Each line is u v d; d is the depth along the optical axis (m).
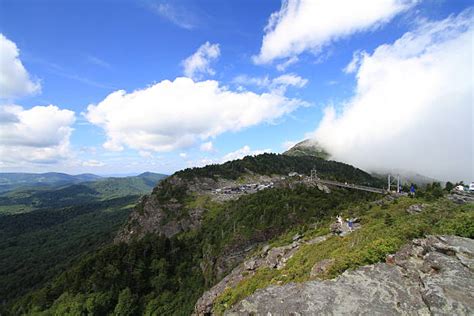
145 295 106.56
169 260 124.19
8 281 152.12
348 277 23.08
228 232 116.62
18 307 111.31
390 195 95.31
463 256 21.86
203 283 107.00
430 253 22.94
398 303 19.08
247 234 105.38
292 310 20.22
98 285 104.81
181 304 100.44
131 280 109.56
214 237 126.25
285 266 51.34
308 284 22.97
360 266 24.44
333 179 180.25
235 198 182.62
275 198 127.56
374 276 22.48
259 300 22.80
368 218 62.47
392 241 26.23
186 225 160.38
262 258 69.56
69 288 108.31
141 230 175.88
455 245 23.44
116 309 95.25
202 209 169.00
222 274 99.12
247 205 130.12
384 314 18.36
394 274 22.19
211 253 112.69
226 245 106.69
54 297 109.88
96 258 121.19
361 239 39.72
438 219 36.66
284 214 108.44
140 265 115.00
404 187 134.75
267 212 112.19
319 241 59.78
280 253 62.25
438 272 20.77
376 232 40.41
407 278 21.45
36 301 108.25
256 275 55.72
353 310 19.09
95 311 94.44
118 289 103.94
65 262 173.50
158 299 101.56
